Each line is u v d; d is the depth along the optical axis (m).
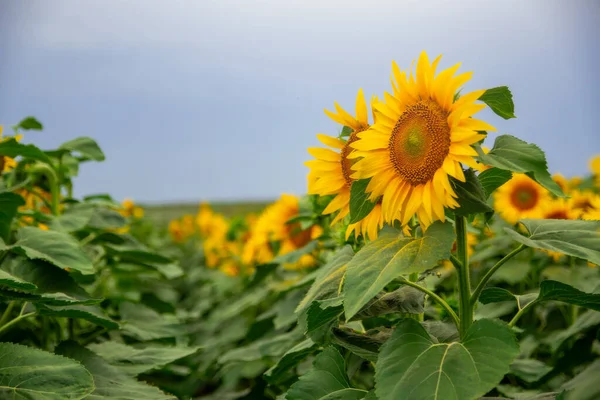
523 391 1.30
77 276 1.48
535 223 0.86
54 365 0.93
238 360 1.72
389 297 0.90
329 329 0.95
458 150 0.75
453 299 1.32
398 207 0.81
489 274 0.80
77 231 1.61
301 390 0.87
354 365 1.14
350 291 0.72
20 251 1.15
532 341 1.45
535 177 0.74
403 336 0.75
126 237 1.71
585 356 1.26
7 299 1.02
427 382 0.67
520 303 0.95
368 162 0.83
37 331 1.49
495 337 0.71
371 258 0.75
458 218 0.81
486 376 0.66
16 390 0.89
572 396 0.86
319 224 1.53
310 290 0.92
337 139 0.96
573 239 0.79
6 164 1.59
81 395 0.89
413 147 0.79
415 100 0.82
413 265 0.71
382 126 0.84
